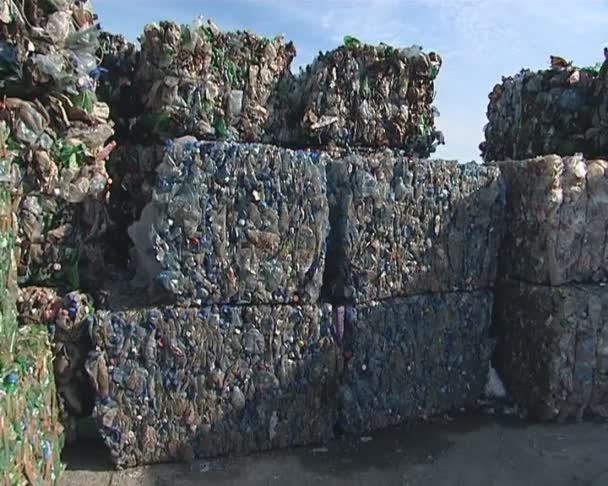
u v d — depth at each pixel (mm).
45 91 3193
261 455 3424
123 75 4086
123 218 4027
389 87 4410
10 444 1993
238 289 3338
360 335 3629
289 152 3379
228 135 4023
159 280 3229
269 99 4258
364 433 3701
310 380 3520
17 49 3080
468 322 4070
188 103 3830
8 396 1994
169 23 3785
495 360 4348
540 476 3271
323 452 3480
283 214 3383
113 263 3990
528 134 5062
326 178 3629
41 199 3232
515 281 4184
